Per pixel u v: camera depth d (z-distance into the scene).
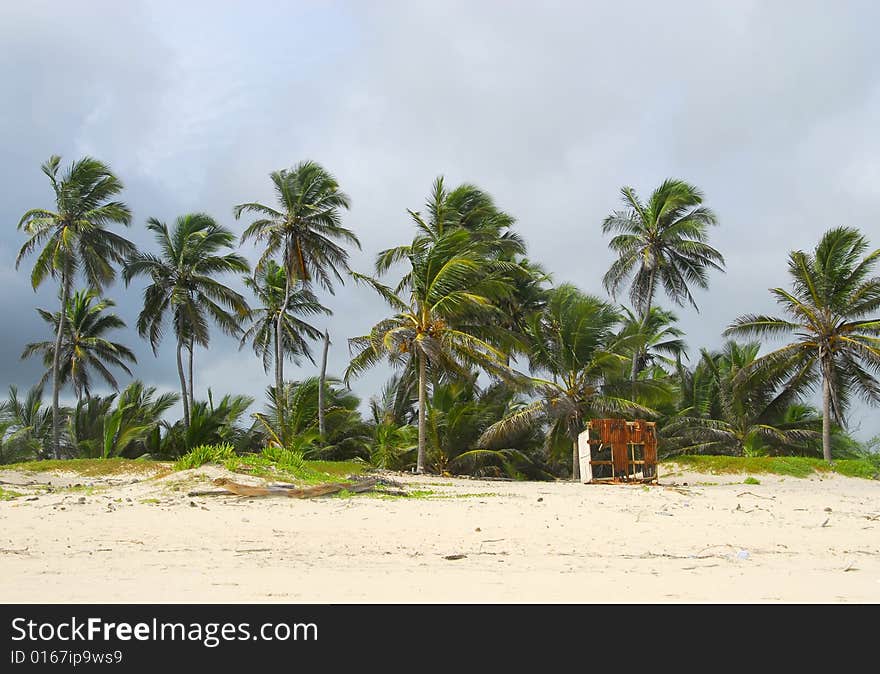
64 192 33.22
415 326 28.47
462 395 32.41
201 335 36.34
